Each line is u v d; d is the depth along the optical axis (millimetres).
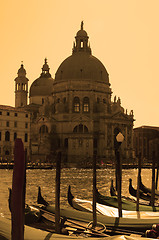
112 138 149125
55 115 153125
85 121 146875
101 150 147500
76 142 143000
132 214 22656
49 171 107438
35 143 146375
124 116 154125
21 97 176250
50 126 150000
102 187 58188
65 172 104625
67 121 149375
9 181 66562
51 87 178250
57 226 18234
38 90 177500
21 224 8875
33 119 160375
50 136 148750
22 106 171125
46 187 55844
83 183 65812
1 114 124312
